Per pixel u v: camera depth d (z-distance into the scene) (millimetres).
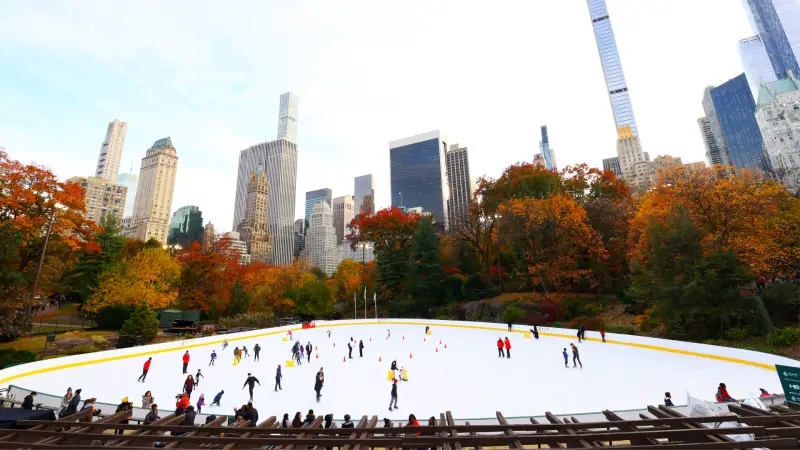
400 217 71812
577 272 47281
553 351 29953
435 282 62219
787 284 28219
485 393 18547
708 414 8672
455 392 18812
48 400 14750
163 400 18391
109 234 51000
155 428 8312
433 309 61875
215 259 56562
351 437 7906
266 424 9898
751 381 19266
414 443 7191
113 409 13180
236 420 11531
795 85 142375
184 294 54344
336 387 20219
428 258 64938
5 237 31531
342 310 78625
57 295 60906
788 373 11727
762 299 28500
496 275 62812
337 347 34469
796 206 33000
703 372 21438
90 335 38125
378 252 73812
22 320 33219
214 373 24375
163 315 45875
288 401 17844
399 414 15727
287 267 85812
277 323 56906
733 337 27031
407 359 27906
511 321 46250
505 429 7727
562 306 45906
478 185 68500
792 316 27781
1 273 31094
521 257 53062
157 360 29031
